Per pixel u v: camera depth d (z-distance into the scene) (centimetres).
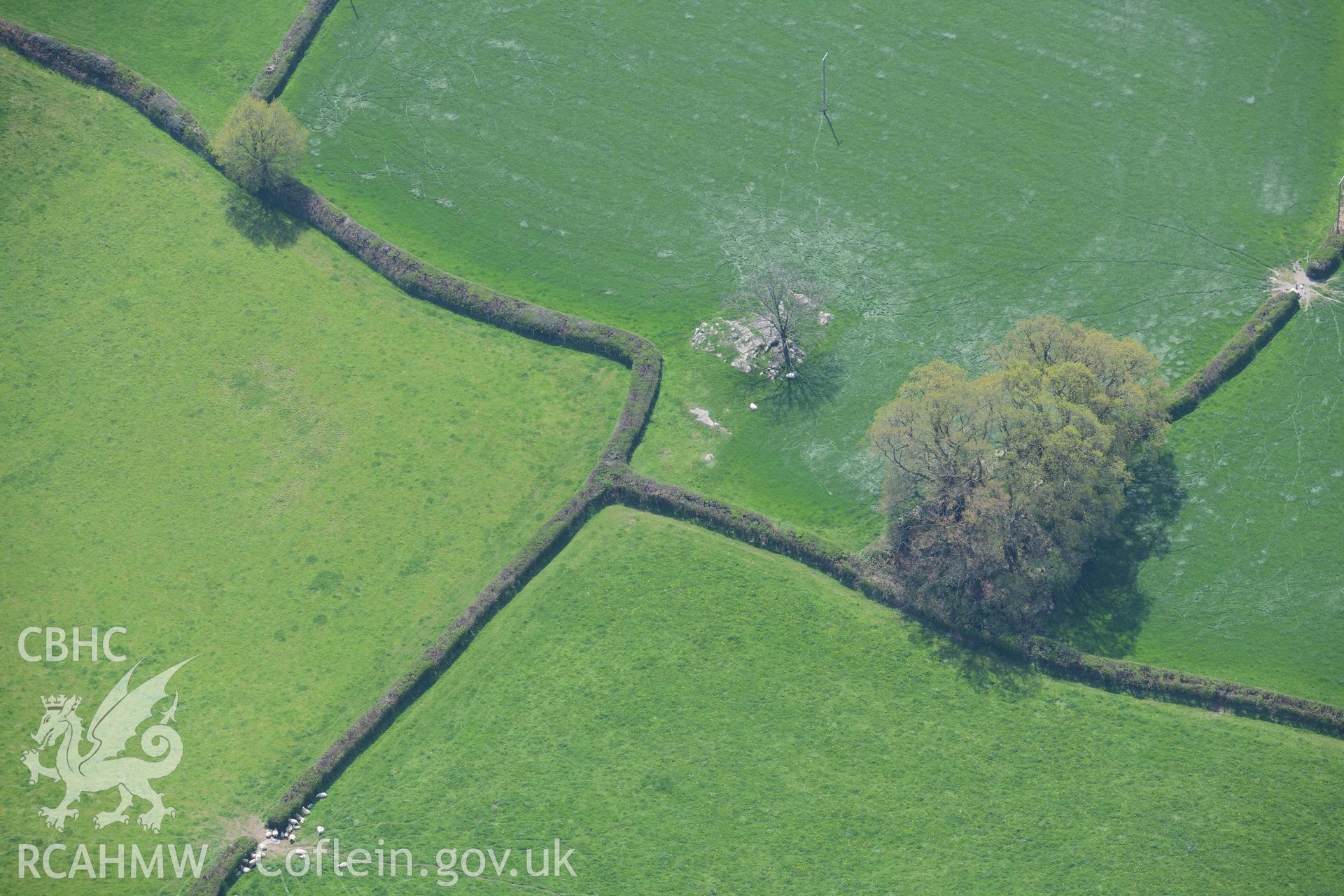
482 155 11888
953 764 8731
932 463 9394
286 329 10906
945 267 11006
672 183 11631
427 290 11000
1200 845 8375
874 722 8919
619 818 8631
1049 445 8888
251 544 9900
